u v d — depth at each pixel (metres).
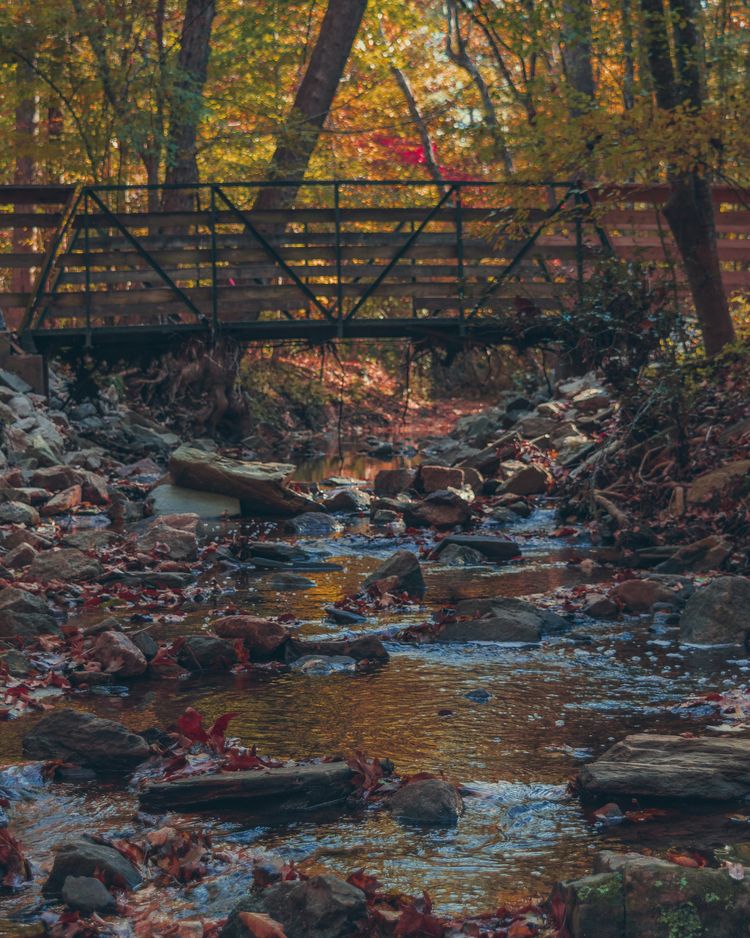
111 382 17.80
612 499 10.73
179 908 3.38
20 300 15.85
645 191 14.96
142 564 8.81
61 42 19.06
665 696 5.42
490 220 15.89
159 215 15.98
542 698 5.43
